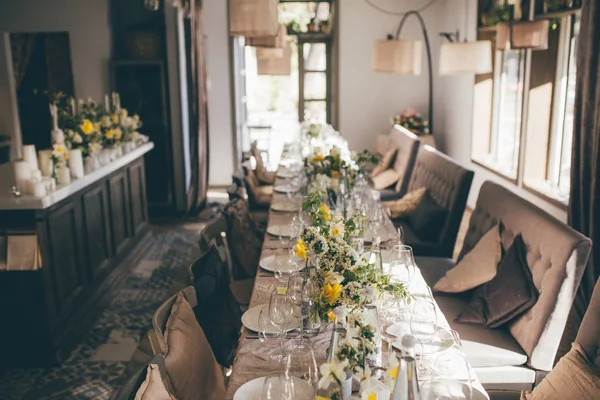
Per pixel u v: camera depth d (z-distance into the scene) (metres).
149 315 4.74
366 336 1.94
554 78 5.93
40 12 7.35
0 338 3.86
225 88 9.20
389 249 3.50
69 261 4.27
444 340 2.31
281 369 2.15
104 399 3.51
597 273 4.26
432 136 8.67
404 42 6.50
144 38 7.46
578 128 4.50
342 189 4.36
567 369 2.36
